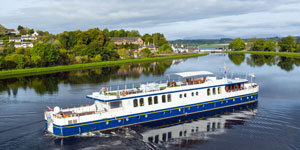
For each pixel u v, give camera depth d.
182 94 42.94
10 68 113.06
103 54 156.62
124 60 159.38
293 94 58.00
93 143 32.56
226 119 41.91
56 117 34.25
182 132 36.66
